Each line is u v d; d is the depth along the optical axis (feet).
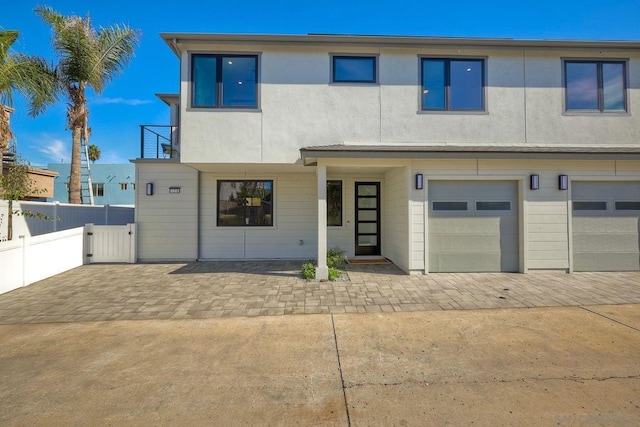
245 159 27.91
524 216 26.32
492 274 26.18
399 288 22.07
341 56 28.71
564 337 13.84
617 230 26.89
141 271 28.07
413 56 28.71
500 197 26.94
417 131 28.45
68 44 36.14
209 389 10.16
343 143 28.27
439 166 26.30
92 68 37.83
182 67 27.81
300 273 27.20
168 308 18.10
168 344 13.46
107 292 21.31
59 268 27.09
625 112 28.94
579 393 9.73
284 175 34.40
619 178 26.50
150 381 10.61
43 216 27.84
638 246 26.91
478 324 15.47
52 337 14.21
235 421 8.66
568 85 29.09
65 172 87.51
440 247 26.68
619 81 29.14
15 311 17.60
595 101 29.09
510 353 12.41
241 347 13.15
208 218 33.81
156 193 33.24
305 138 28.25
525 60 28.84
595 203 26.89
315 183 34.45
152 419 8.74
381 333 14.49
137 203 33.06
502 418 8.65
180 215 33.35
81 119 39.52
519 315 16.65
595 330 14.56
